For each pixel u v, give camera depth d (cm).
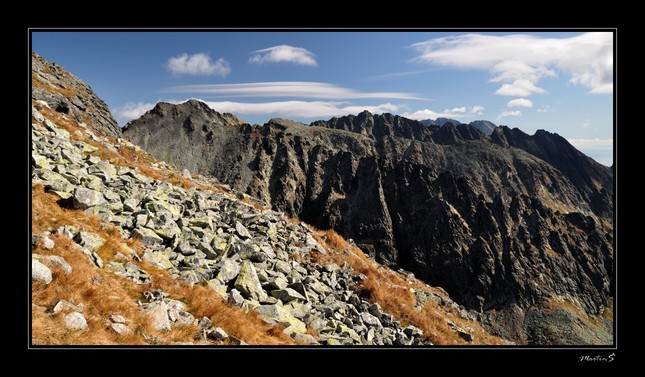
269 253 1842
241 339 1057
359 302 1883
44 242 1015
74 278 951
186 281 1262
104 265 1131
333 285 1925
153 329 938
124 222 1450
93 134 3209
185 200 2000
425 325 1948
